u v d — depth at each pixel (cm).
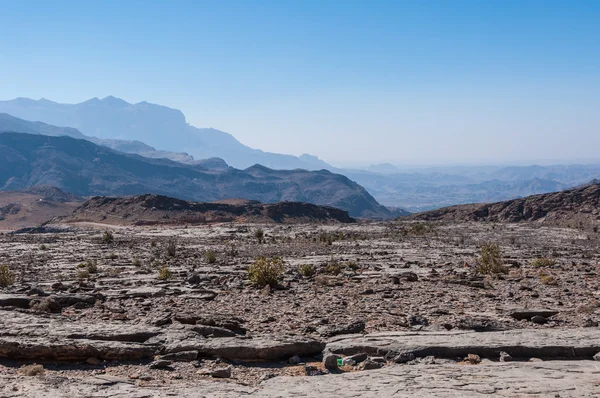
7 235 8294
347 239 7081
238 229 9556
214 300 1944
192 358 1158
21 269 3303
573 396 901
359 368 1120
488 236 7681
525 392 923
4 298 1736
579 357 1179
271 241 6806
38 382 992
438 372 1053
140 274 3022
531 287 2320
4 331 1234
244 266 3447
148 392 948
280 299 1962
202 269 3275
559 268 3222
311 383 1002
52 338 1198
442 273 2939
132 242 6353
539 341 1229
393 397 903
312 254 4731
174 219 15425
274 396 923
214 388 977
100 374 1071
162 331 1291
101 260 4066
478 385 966
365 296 2047
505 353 1172
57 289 2158
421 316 1590
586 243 6656
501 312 1700
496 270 2939
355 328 1390
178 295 2052
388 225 10762
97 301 1822
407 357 1166
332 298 1972
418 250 5194
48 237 7519
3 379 1007
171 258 4269
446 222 11756
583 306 1734
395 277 2475
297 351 1212
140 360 1157
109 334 1243
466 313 1672
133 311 1655
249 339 1251
